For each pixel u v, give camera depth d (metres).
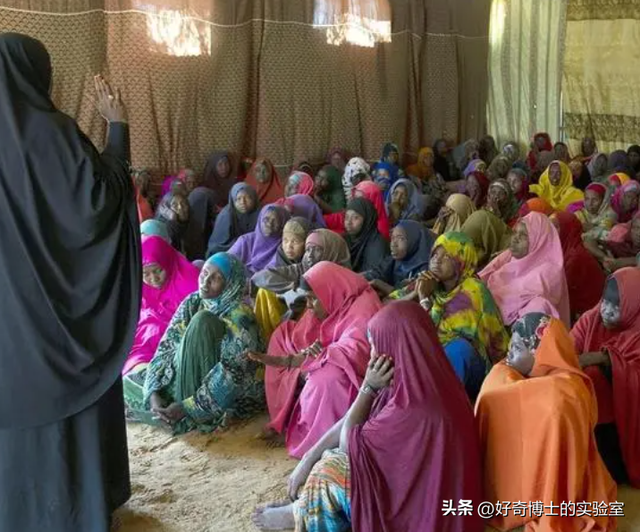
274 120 7.80
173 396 3.62
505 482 2.60
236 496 3.00
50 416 2.43
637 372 2.96
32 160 2.31
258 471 3.20
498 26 10.28
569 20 9.93
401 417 2.38
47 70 2.44
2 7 5.96
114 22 6.50
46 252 2.35
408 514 2.45
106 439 2.65
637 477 3.00
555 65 10.15
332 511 2.52
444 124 9.55
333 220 6.14
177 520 2.84
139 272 2.56
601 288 4.87
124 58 6.59
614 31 9.59
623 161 8.36
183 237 6.03
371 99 8.54
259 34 7.55
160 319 3.99
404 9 8.82
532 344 2.64
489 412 2.62
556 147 9.14
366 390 2.51
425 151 8.98
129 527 2.79
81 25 6.30
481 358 3.52
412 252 4.78
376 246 5.11
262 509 2.77
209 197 6.35
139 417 3.68
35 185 2.32
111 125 2.60
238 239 5.38
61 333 2.41
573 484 2.48
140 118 6.80
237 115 7.44
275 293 4.18
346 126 8.38
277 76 7.74
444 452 2.37
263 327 4.11
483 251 5.34
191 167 7.23
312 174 7.86
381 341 2.44
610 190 6.75
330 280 3.48
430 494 2.40
